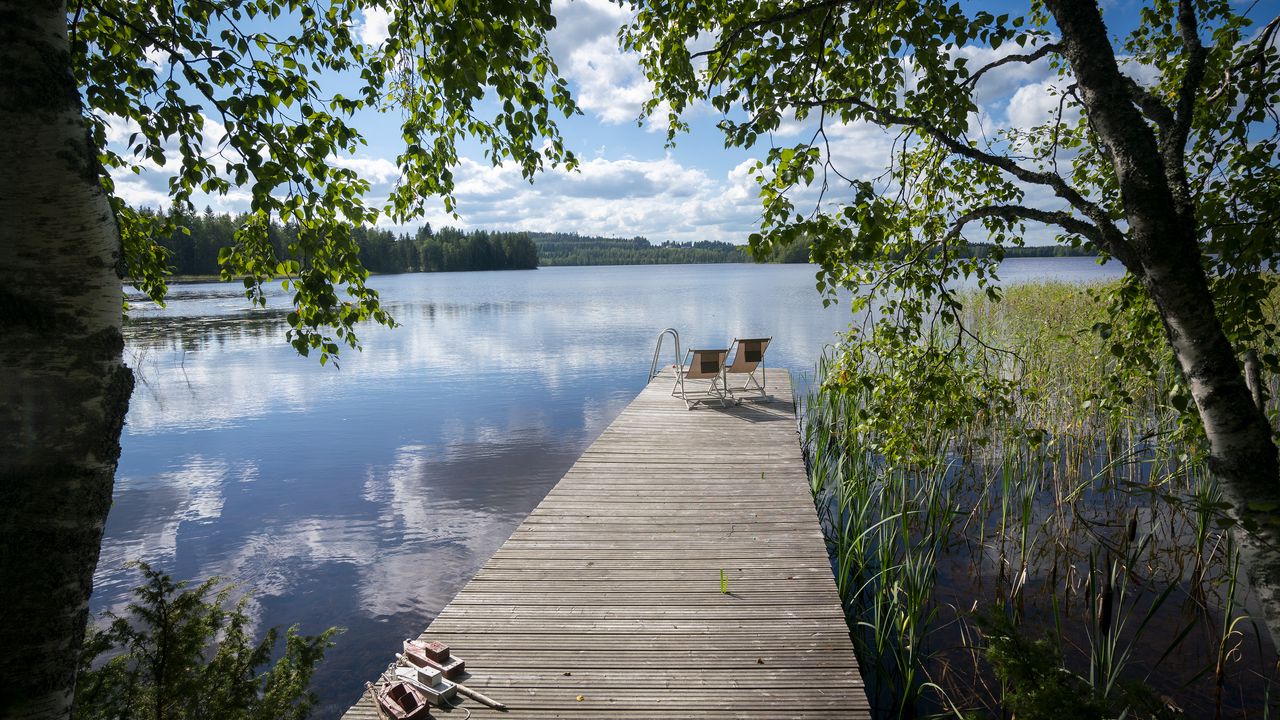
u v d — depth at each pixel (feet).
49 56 4.48
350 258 10.55
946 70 9.10
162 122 8.73
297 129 8.86
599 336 73.00
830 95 10.68
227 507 22.80
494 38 8.80
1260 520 5.93
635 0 12.28
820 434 23.26
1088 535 17.65
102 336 4.75
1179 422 10.83
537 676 9.05
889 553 14.49
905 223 11.10
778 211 8.71
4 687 4.43
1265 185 9.04
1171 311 6.74
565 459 28.19
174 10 9.06
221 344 67.77
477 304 123.24
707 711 8.30
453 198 12.18
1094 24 7.02
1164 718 6.77
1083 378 23.26
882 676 12.10
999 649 6.87
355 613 15.62
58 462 4.52
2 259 4.39
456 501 23.17
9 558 4.39
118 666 7.71
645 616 10.69
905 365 11.52
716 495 17.02
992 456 23.50
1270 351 17.02
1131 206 6.75
